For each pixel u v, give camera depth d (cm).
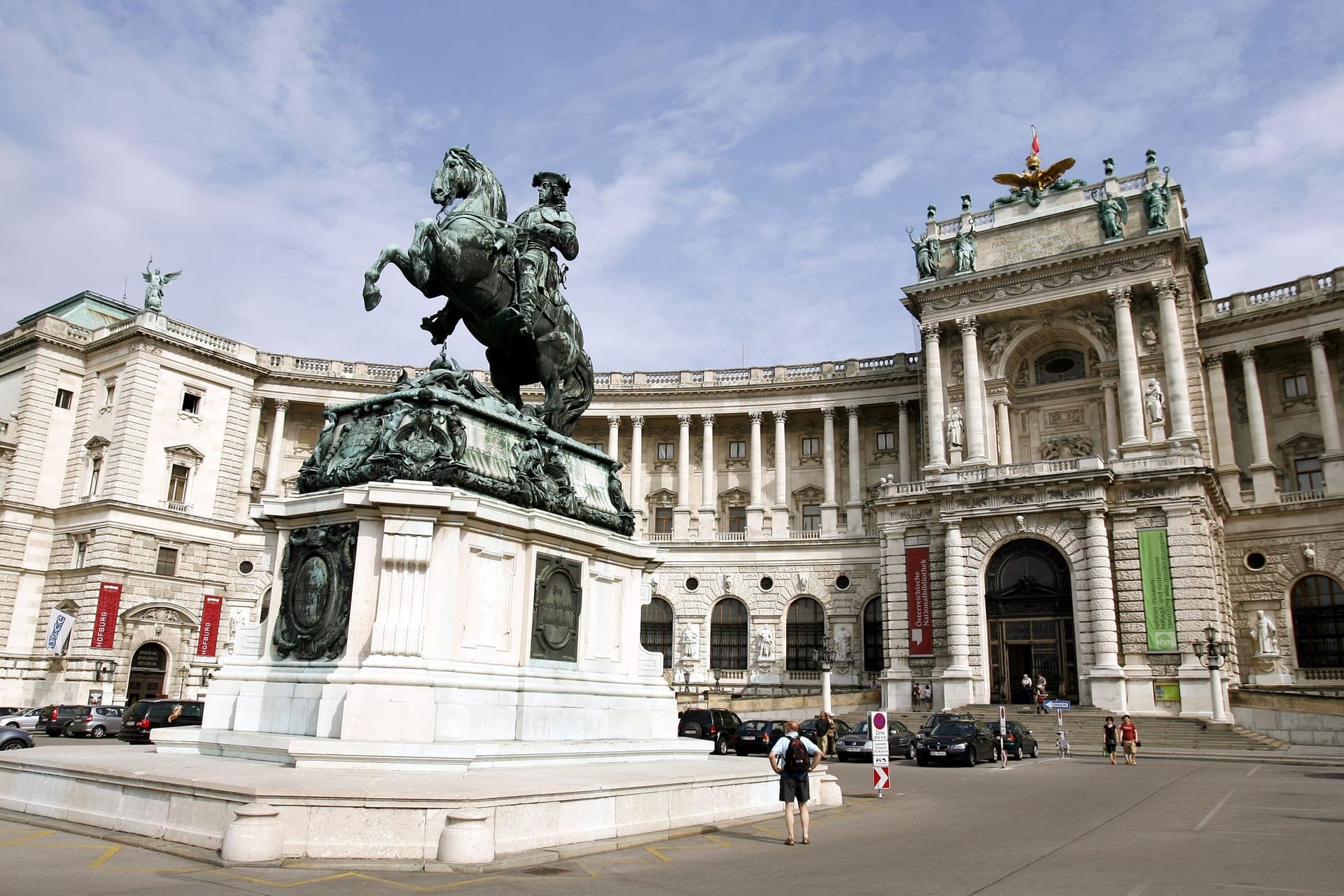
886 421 7894
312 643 1509
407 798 1146
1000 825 1900
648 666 1925
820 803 2102
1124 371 6219
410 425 1555
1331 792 2642
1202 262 6838
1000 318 6881
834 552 7362
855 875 1259
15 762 1464
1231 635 6097
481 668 1522
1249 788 2783
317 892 973
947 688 5622
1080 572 5469
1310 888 1201
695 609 7544
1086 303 6594
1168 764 3884
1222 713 4853
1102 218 6519
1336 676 5794
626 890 1077
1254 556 6369
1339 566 6059
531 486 1691
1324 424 6362
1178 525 5331
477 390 1753
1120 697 5159
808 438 8075
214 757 1461
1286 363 6794
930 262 7056
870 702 6094
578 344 2014
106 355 6900
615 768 1614
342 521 1541
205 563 6844
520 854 1209
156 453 6688
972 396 6725
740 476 8144
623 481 8194
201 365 7038
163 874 1024
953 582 5778
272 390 7638
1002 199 7056
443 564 1487
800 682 7094
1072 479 5503
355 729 1355
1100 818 2050
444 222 1766
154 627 6450
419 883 1035
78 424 6894
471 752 1392
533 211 1966
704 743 1894
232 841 1082
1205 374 6850
